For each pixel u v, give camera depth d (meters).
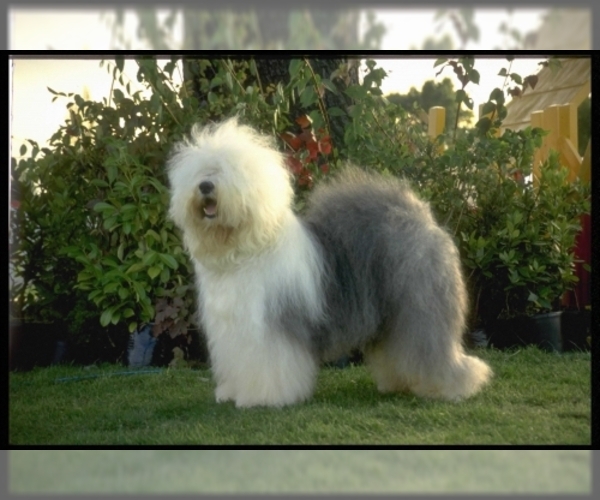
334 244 4.58
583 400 4.74
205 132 4.59
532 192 6.74
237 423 4.16
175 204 4.20
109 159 5.82
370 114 6.06
